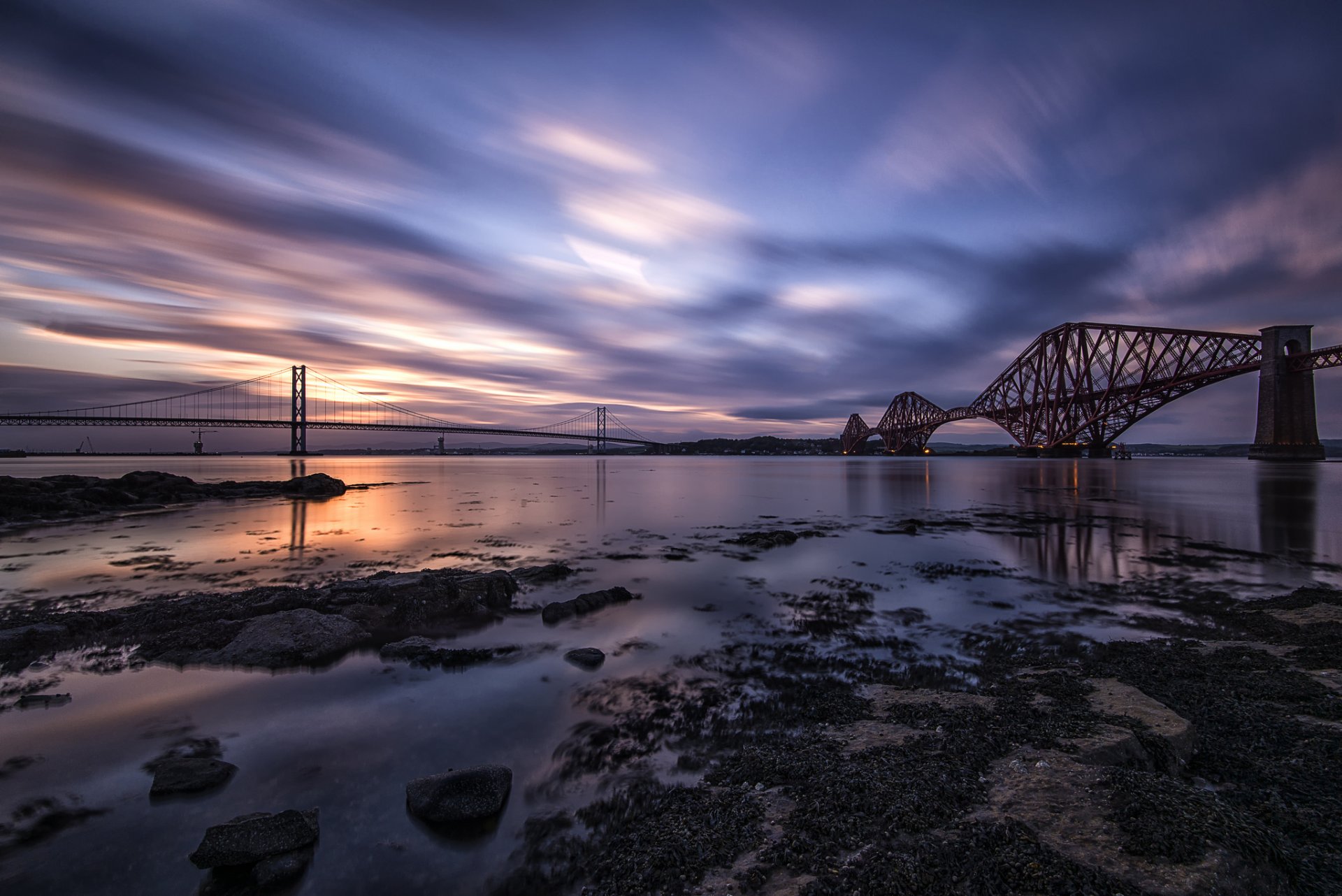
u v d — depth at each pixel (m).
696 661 7.94
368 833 4.25
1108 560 15.60
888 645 8.66
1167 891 2.99
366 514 27.16
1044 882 3.15
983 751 4.84
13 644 7.95
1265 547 17.64
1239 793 4.55
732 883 3.39
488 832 4.27
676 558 15.90
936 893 3.20
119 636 8.51
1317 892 3.27
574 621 9.84
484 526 22.94
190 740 5.63
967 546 17.98
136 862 3.94
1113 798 3.91
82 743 5.56
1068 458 151.75
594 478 64.19
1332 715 5.89
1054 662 7.80
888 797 4.12
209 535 20.03
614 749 5.49
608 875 3.67
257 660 7.68
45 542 18.28
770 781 4.66
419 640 8.52
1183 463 120.81
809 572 14.04
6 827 4.27
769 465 118.62
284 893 3.69
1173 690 6.70
